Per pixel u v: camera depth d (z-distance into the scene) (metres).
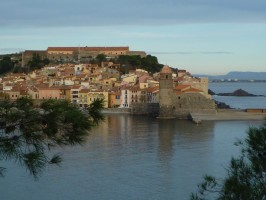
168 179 95.62
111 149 131.38
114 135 162.12
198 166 108.25
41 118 20.19
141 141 148.00
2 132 19.80
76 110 20.58
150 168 106.25
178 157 120.06
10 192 83.06
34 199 80.06
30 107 20.53
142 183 92.50
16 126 19.95
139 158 118.19
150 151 128.88
